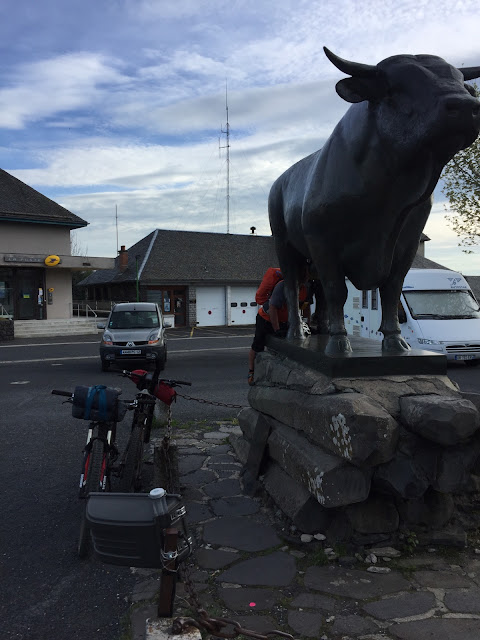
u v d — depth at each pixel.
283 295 4.87
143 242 36.06
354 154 3.03
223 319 33.09
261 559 3.22
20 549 3.58
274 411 4.13
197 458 5.43
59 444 6.24
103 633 2.63
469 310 13.17
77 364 13.86
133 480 4.23
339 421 3.01
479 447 3.12
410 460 3.10
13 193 27.56
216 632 2.04
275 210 4.56
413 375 3.44
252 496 4.32
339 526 3.29
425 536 3.27
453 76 2.53
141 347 12.28
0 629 2.68
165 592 2.28
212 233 36.38
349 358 3.36
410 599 2.73
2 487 4.79
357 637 2.44
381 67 2.67
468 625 2.50
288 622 2.57
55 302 27.16
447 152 2.54
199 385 10.23
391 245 3.35
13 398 9.19
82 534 3.38
